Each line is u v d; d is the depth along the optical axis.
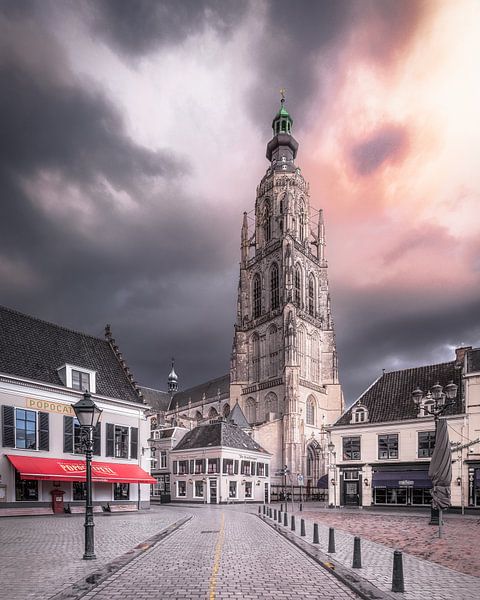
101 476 43.22
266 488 82.94
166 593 12.52
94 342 53.19
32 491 40.03
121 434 48.59
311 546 21.12
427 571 15.72
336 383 112.56
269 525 32.78
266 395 108.56
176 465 79.81
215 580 14.09
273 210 124.06
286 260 111.38
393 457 56.75
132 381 51.84
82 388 45.84
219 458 73.62
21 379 40.25
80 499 43.66
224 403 123.69
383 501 56.16
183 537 25.16
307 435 103.62
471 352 53.16
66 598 11.68
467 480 49.22
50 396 42.62
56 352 47.22
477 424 50.41
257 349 116.44
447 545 22.22
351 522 35.72
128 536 24.64
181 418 119.19
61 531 27.11
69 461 42.97
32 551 19.22
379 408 60.25
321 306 120.44
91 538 17.66
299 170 129.00
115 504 46.75
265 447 98.88
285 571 15.60
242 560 17.66
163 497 78.94
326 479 72.75
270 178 127.12
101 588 13.05
